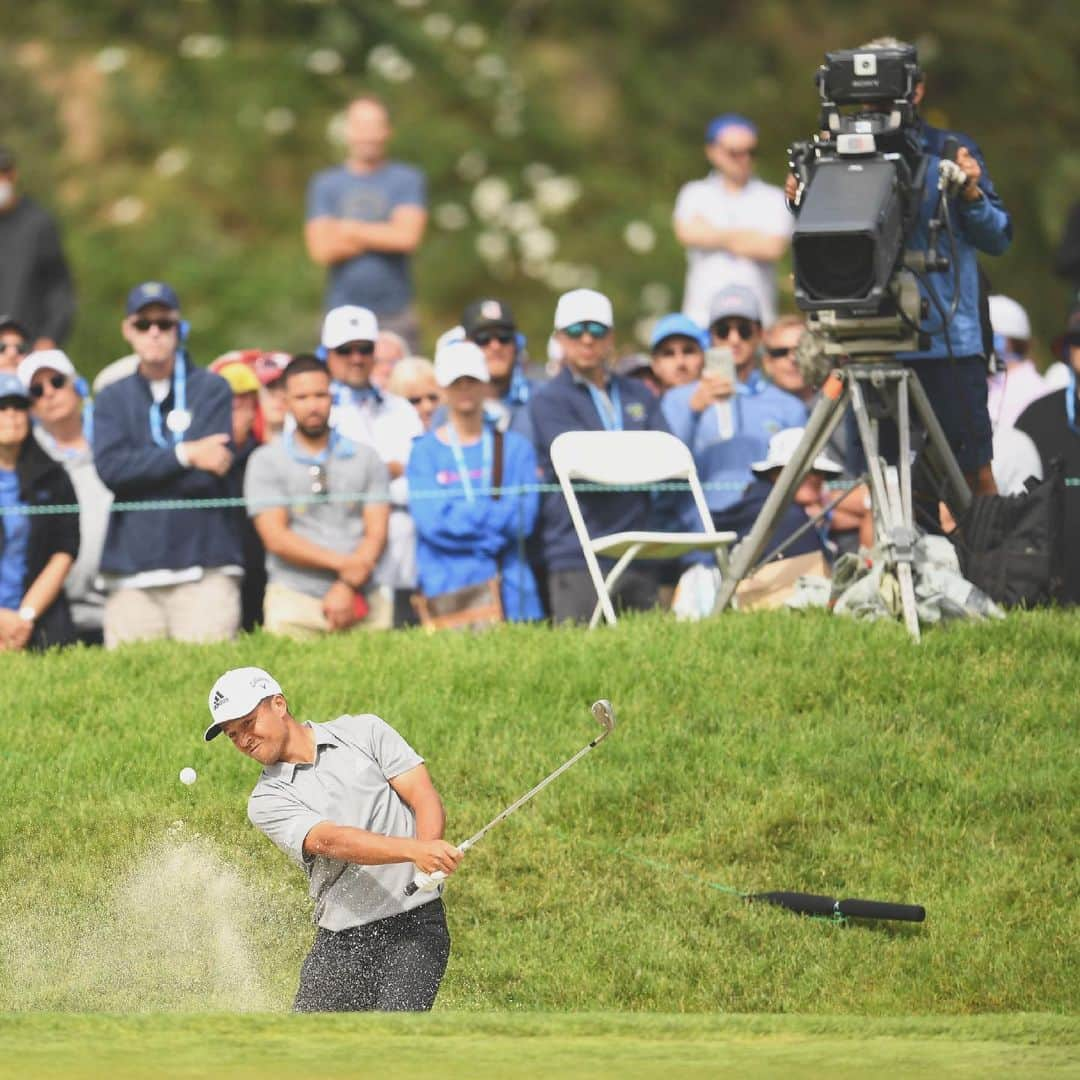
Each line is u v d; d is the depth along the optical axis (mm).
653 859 29344
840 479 40969
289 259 74625
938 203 33688
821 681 32844
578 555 38875
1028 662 33094
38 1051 19203
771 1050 19766
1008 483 39562
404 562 39156
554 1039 19984
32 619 37812
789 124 87562
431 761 31312
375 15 85500
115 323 71312
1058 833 29500
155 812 30516
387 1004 24281
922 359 35094
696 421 41000
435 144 80750
